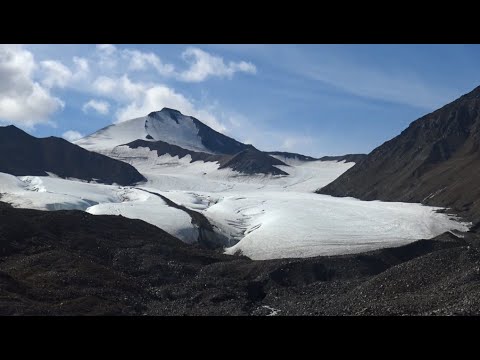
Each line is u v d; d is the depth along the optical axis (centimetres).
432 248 9769
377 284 6569
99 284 6994
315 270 8350
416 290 6231
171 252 8975
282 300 7144
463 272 6175
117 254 8462
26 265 7294
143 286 7525
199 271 8412
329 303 6500
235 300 7038
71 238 8650
